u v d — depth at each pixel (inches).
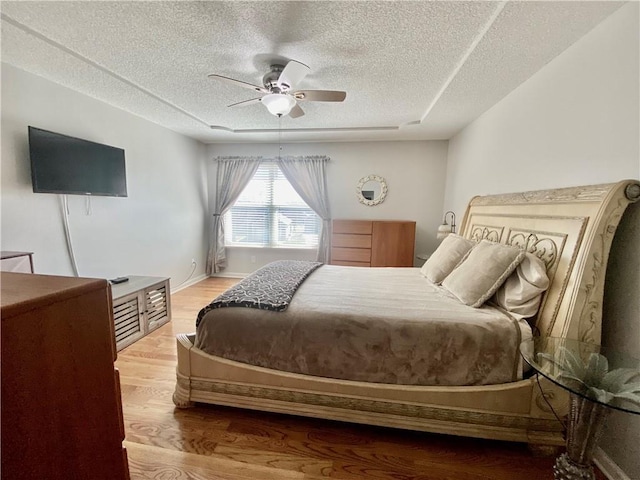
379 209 186.7
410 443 63.4
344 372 64.3
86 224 113.8
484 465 57.9
